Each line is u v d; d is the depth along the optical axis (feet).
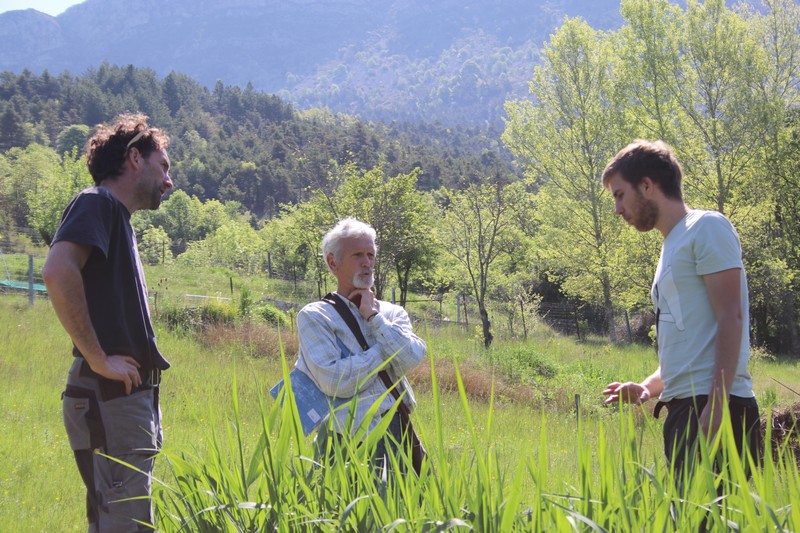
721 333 9.25
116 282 10.14
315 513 7.53
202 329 55.72
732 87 108.17
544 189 131.75
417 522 6.77
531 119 130.82
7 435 23.22
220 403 29.19
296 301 106.93
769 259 107.86
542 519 6.96
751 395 9.48
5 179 268.00
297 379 10.36
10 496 16.56
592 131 124.57
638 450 7.84
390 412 8.25
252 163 470.39
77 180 142.10
